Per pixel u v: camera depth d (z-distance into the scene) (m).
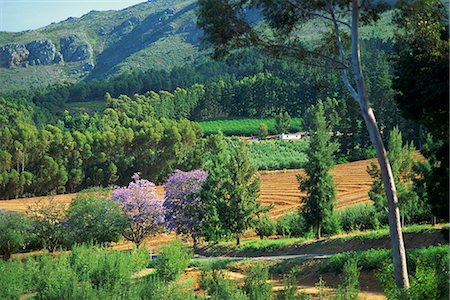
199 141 118.69
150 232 45.59
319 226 37.91
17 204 83.38
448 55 16.59
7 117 145.50
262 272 17.64
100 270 19.34
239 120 156.88
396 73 17.61
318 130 38.44
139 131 115.31
